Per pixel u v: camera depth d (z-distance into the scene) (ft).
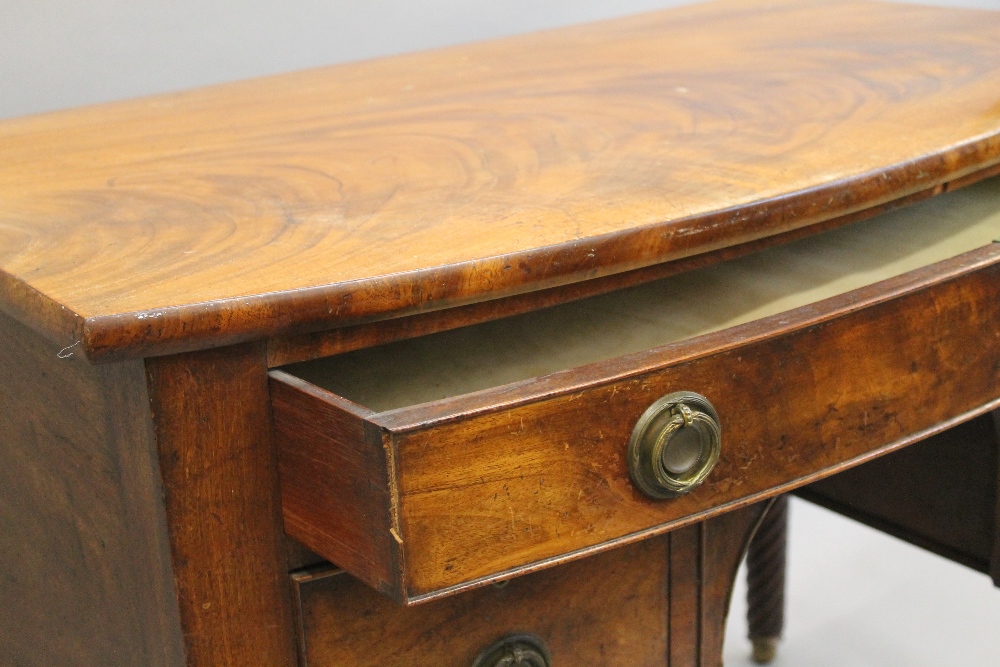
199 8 4.43
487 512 1.80
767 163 2.44
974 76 3.16
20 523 2.46
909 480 3.51
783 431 2.06
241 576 1.99
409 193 2.36
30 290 1.87
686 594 2.52
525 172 2.48
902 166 2.39
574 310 2.48
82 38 4.21
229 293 1.81
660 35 4.11
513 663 2.26
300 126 3.05
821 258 2.68
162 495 1.89
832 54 3.58
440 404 1.77
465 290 1.93
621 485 1.91
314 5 4.67
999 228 2.78
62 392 2.12
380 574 1.79
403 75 3.70
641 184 2.34
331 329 1.92
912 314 2.17
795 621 4.86
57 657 2.50
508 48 4.09
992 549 3.34
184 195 2.42
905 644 4.69
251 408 1.91
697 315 2.43
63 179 2.61
